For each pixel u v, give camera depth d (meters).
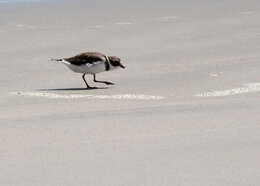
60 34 28.39
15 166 8.23
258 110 11.85
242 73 17.81
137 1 42.41
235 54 21.95
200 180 7.41
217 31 27.75
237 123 10.72
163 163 8.20
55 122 11.40
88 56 16.88
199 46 24.05
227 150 8.80
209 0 41.12
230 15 33.16
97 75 18.98
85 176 7.70
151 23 31.06
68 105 14.04
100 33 28.38
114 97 15.30
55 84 17.69
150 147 9.12
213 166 7.99
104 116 11.88
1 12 38.09
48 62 21.80
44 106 13.98
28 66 21.05
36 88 17.03
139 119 11.39
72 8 39.66
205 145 9.16
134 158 8.51
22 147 9.37
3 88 17.09
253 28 28.27
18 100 15.19
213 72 18.36
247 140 9.38
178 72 18.83
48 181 7.52
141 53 23.12
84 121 11.39
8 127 11.05
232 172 7.69
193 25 29.80
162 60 21.48
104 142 9.56
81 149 9.12
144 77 18.28
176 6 38.66
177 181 7.39
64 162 8.40
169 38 26.27
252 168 7.85
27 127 10.98
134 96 15.34
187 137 9.74
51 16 35.66
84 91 16.39
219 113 11.70
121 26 30.41
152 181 7.42
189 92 15.55
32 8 40.19
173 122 10.99
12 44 25.89
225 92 15.27
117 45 25.14
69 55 23.42
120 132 10.29
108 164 8.23
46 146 9.39
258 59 20.48
